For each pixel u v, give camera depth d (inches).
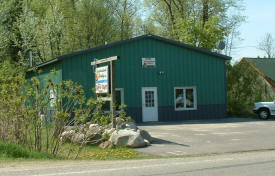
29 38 1498.5
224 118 1126.4
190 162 389.7
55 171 328.5
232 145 579.2
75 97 488.1
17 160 406.6
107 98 666.2
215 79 1128.8
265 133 722.8
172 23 1704.0
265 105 1081.4
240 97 1225.4
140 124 972.6
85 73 976.9
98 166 361.7
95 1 1704.0
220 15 1649.9
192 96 1102.4
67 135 531.5
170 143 606.5
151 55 1053.2
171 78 1074.7
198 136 695.7
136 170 333.7
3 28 1478.8
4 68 814.5
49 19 1565.0
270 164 363.6
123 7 1877.5
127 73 1023.6
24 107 470.6
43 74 1100.5
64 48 1630.2
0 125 499.5
